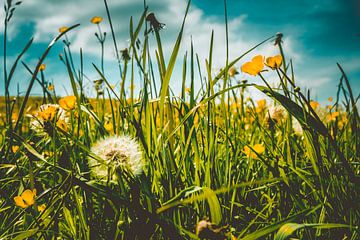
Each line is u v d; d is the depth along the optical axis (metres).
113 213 0.45
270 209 0.46
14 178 0.53
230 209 0.43
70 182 0.37
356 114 0.55
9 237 0.43
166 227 0.35
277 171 0.45
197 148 0.45
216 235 0.28
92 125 0.75
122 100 0.51
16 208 0.52
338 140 0.59
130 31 0.46
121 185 0.39
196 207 0.43
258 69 0.42
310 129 0.41
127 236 0.38
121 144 0.40
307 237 0.42
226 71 0.46
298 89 0.40
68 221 0.42
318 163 0.42
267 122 0.68
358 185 0.39
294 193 0.43
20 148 0.59
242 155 0.61
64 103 0.51
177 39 0.41
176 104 0.54
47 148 0.67
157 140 0.46
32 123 0.55
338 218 0.41
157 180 0.44
